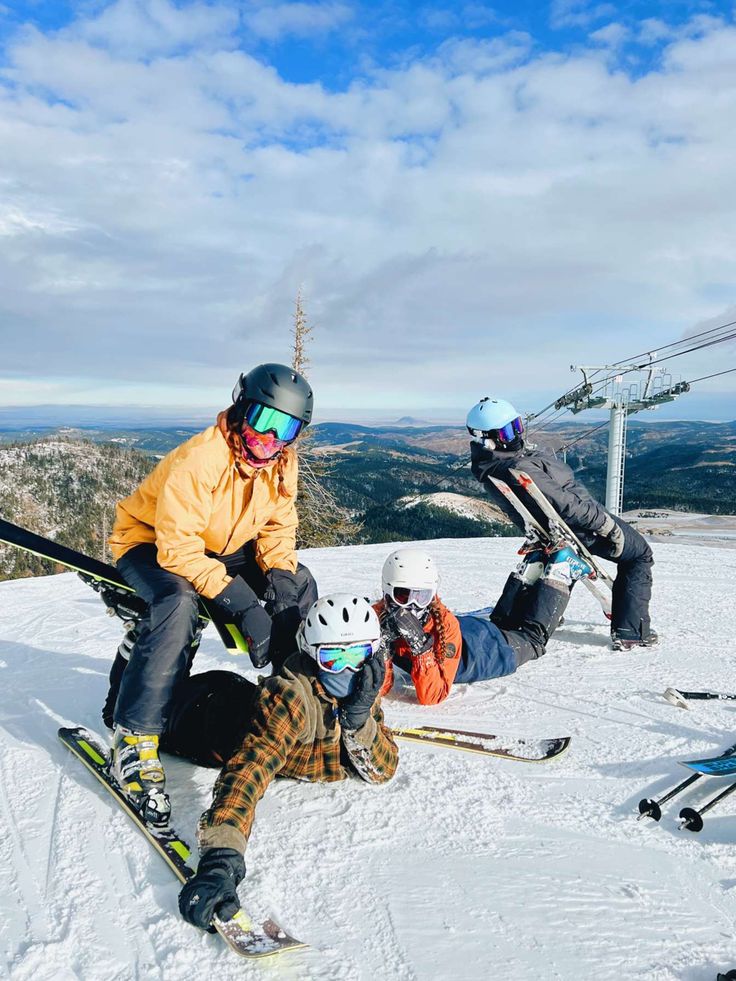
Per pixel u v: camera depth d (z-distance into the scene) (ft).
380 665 8.17
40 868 7.13
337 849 7.54
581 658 14.62
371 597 20.38
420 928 6.33
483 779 9.20
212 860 6.37
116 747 8.29
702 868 7.38
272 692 7.98
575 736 10.71
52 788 8.70
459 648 12.01
